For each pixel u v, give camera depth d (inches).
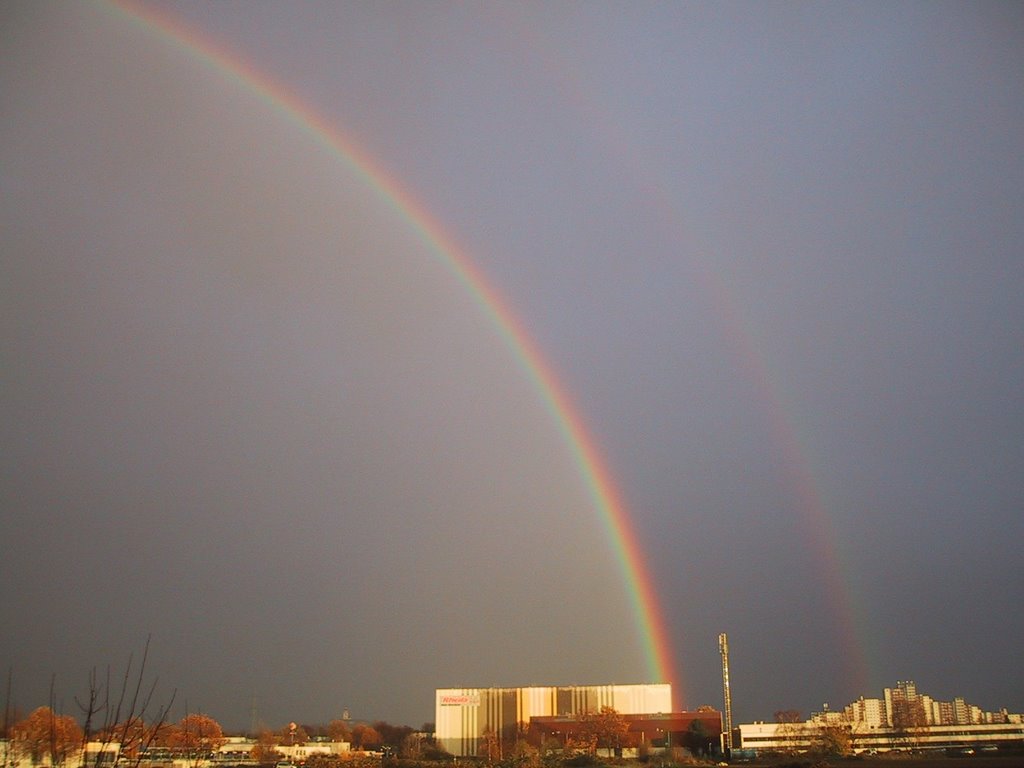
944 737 5433.1
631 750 4367.6
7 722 917.8
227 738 5073.8
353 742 5831.7
